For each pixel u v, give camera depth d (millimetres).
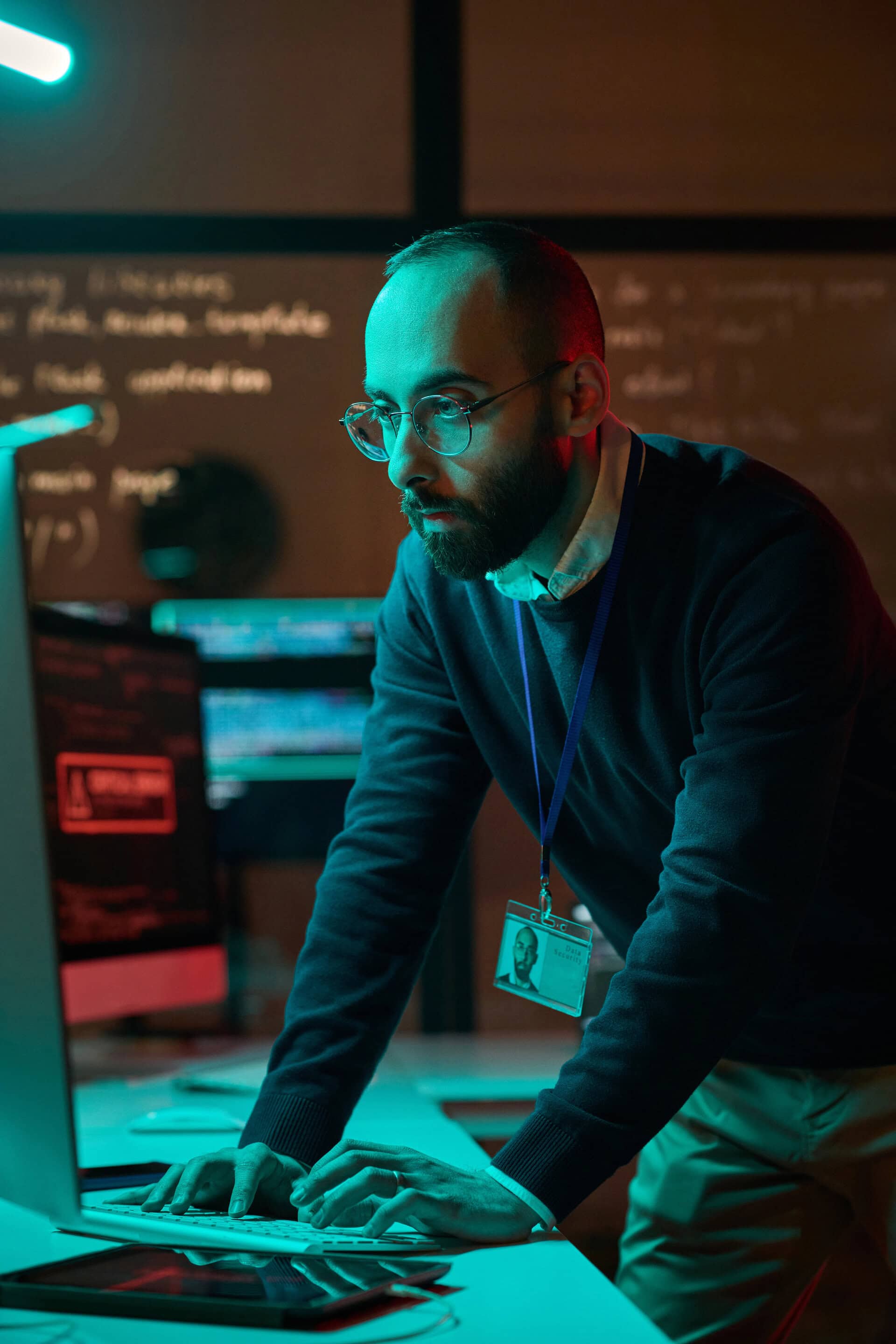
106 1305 666
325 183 2770
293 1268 726
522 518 966
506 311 939
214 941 2037
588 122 2811
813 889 903
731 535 975
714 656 962
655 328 2787
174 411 2723
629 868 1199
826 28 2840
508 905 1174
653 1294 1349
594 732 1082
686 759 967
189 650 2107
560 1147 835
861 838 1095
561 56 2812
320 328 2754
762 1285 1289
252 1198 870
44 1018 739
